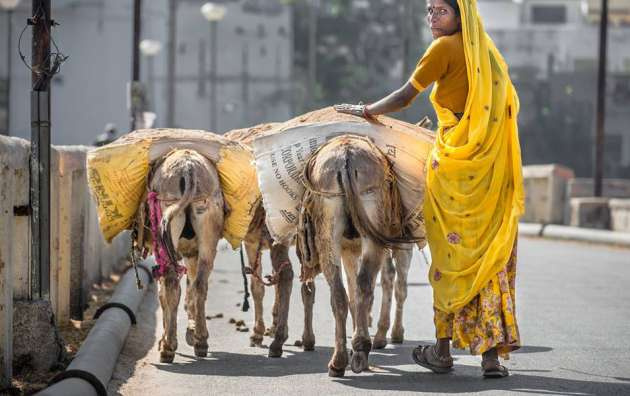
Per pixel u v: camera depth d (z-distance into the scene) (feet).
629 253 81.30
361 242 32.50
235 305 49.34
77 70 201.46
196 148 36.52
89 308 46.62
